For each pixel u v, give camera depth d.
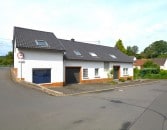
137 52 110.94
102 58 28.33
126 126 7.09
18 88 14.52
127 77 34.22
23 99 11.36
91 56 26.94
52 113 8.62
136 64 61.41
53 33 23.47
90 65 26.19
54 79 20.33
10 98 11.42
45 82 19.55
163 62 66.31
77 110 9.36
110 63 29.92
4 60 58.94
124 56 35.44
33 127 6.71
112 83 26.31
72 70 23.84
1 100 10.84
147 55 97.62
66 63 22.78
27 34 20.45
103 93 16.16
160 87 22.20
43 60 19.36
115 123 7.43
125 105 10.97
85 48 28.98
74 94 14.95
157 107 10.61
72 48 26.31
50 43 20.58
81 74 24.80
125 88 20.72
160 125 7.27
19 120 7.46
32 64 18.48
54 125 6.98
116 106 10.62
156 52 98.31
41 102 10.88
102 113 8.94
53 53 20.22
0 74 22.86
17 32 20.00
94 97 13.62
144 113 9.16
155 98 13.76
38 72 19.02
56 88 18.83
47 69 19.72
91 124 7.22
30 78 18.31
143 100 12.84
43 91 14.16
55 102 11.13
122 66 32.88
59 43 21.47
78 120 7.69
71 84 23.28
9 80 17.92
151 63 52.97
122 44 60.53
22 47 17.59
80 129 6.62
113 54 33.38
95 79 27.00
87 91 16.84
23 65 17.86
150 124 7.38
